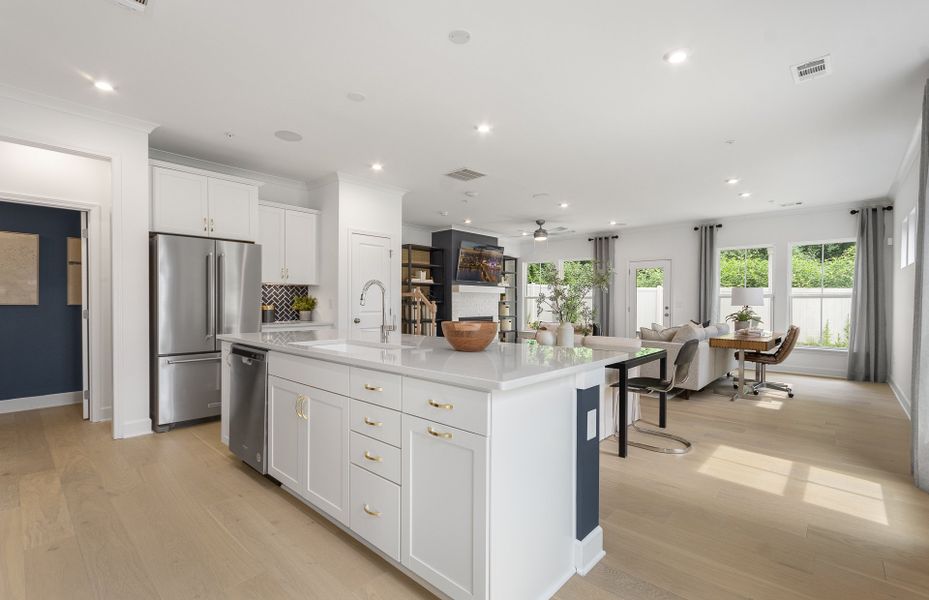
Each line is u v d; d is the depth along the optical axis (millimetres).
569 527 1856
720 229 7645
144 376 3635
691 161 4438
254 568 1861
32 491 2566
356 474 1983
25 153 3676
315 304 5316
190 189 3977
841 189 5562
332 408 2137
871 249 6121
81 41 2436
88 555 1938
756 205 6496
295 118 3465
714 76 2762
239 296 4090
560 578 1792
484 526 1461
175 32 2348
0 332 4277
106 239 4047
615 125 3531
